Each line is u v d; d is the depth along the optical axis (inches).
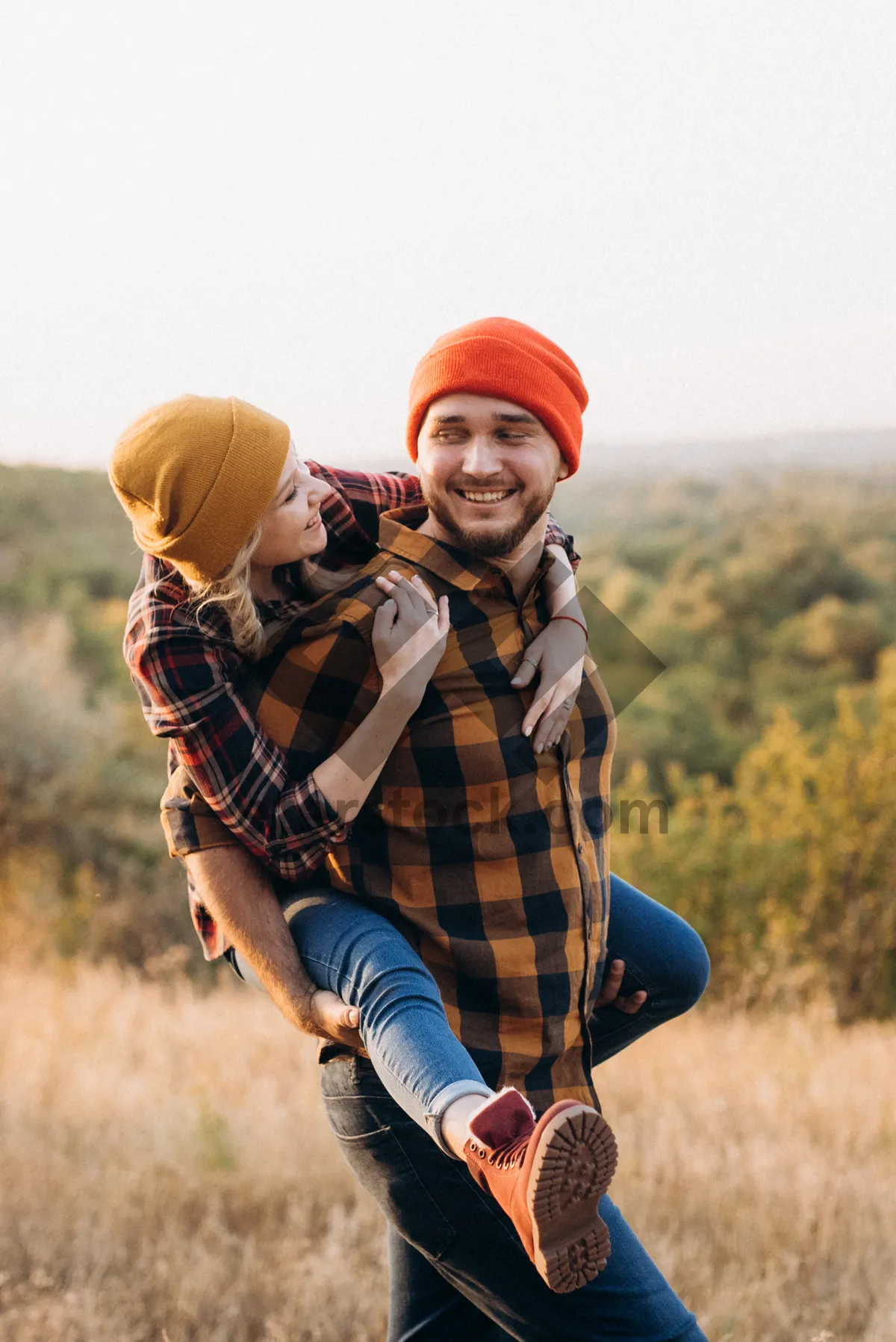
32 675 861.8
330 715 85.3
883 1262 150.3
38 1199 164.7
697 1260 148.2
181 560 83.4
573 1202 67.8
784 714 536.7
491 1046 84.0
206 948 95.9
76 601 1369.3
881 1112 219.8
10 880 746.2
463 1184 81.4
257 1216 165.2
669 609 2097.7
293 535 85.4
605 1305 79.4
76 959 587.5
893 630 1987.0
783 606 2137.1
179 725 83.2
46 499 1745.8
